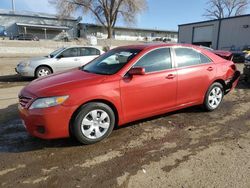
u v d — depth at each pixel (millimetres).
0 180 3043
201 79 5145
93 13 49188
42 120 3547
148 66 4426
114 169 3279
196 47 5301
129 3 47562
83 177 3105
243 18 31062
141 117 4426
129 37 71250
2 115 5395
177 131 4500
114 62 4496
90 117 3873
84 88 3754
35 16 55531
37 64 10180
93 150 3787
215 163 3414
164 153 3699
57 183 2986
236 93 7531
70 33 59125
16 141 4094
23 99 3809
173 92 4715
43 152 3729
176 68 4773
